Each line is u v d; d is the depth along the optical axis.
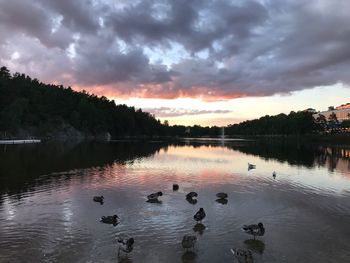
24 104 170.38
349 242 24.11
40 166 59.47
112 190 39.47
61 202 33.66
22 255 21.25
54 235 24.62
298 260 21.09
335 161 77.38
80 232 25.27
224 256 21.52
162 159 76.69
